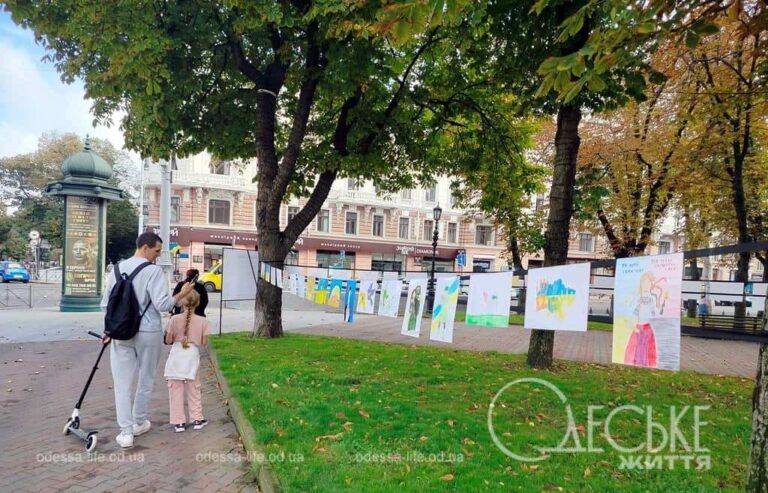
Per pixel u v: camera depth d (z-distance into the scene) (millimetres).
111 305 4125
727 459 4090
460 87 10547
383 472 3527
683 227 20250
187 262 31344
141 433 4617
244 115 10594
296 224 9922
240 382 6043
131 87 7492
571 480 3520
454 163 12102
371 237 37219
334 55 7953
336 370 6832
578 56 3006
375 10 6219
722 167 15102
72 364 7555
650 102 14062
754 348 12578
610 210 17844
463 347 10273
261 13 6703
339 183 36469
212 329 11711
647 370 8453
